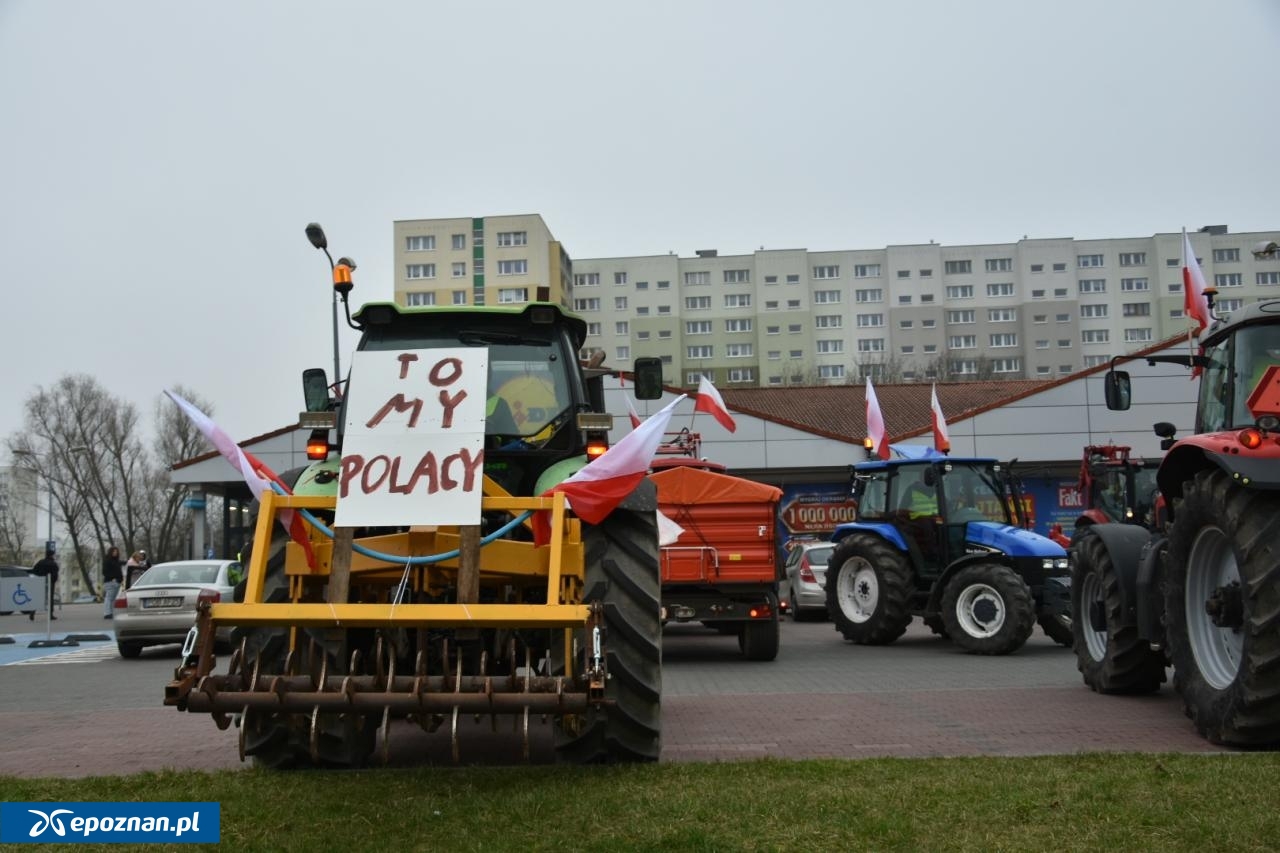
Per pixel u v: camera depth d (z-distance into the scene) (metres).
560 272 80.75
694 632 18.25
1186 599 6.87
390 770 5.59
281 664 5.39
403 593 5.59
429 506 5.13
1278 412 6.29
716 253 88.12
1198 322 14.06
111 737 7.79
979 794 4.84
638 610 5.62
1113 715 7.76
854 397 36.81
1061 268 85.75
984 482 14.83
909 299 86.31
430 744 6.90
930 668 11.65
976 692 9.23
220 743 7.40
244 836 4.39
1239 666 6.14
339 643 5.44
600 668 4.73
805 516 31.41
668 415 5.35
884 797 4.82
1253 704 5.98
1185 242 14.27
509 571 5.34
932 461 14.73
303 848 4.21
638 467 5.26
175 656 16.53
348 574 5.08
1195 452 6.80
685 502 13.09
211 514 63.41
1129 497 17.73
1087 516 17.69
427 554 5.34
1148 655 8.45
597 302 86.69
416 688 4.73
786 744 6.78
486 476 6.14
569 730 5.55
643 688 5.55
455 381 5.37
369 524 5.11
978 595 13.23
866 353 86.31
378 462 5.22
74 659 16.16
